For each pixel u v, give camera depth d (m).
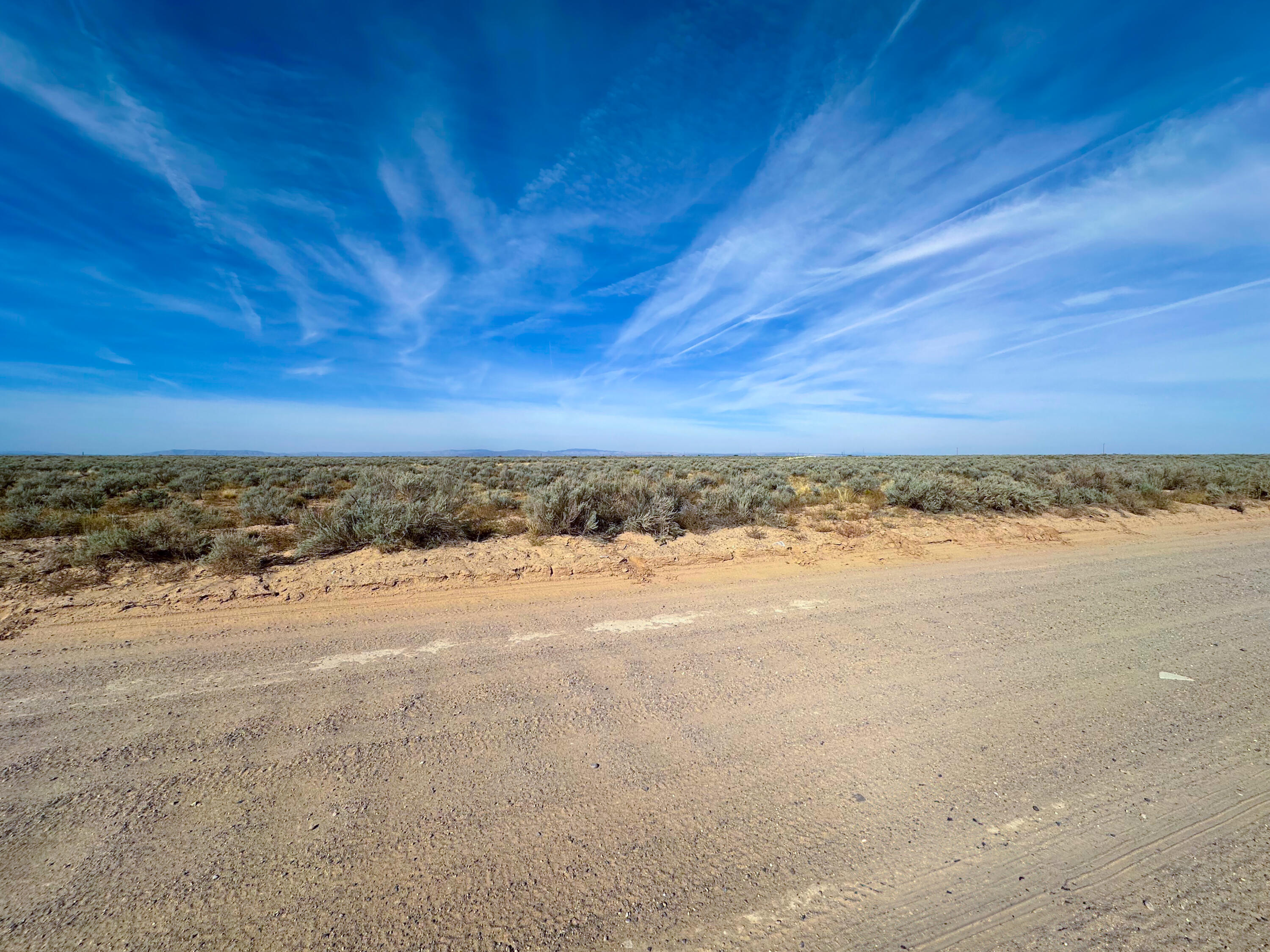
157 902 2.07
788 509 12.39
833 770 3.01
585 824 2.54
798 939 1.99
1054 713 3.68
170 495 15.91
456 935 1.97
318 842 2.39
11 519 8.59
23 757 2.99
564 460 47.94
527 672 4.23
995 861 2.37
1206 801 2.76
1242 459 43.38
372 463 36.81
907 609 6.03
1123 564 8.38
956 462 40.62
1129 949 1.94
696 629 5.32
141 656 4.46
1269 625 5.52
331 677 4.10
